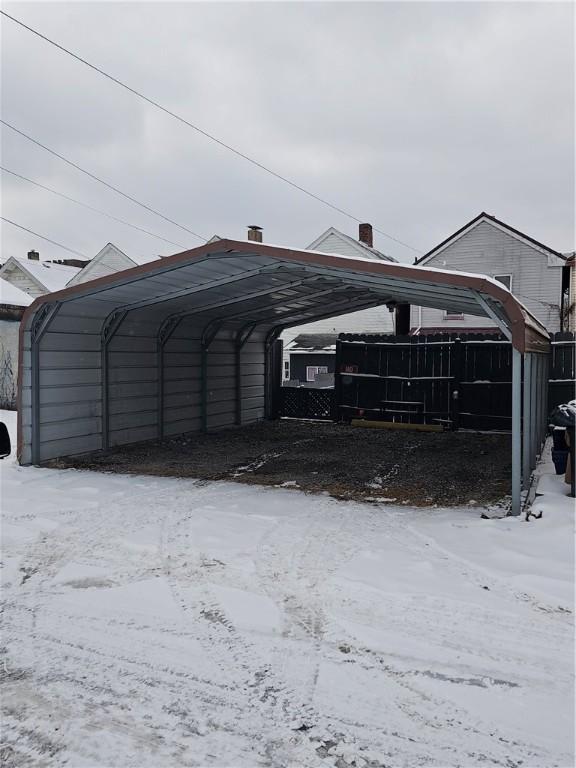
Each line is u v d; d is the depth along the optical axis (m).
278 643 3.74
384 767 2.66
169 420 12.12
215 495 7.38
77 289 8.40
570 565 4.79
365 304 13.00
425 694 3.20
